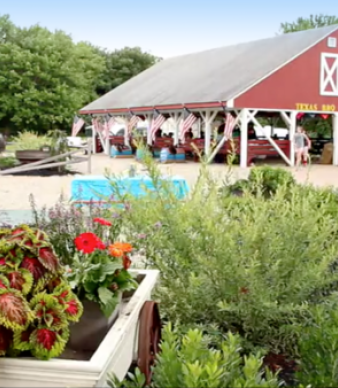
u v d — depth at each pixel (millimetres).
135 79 30438
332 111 21906
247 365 2113
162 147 23969
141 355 2812
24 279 2277
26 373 2174
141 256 4133
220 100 19375
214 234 3398
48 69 36188
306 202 4047
